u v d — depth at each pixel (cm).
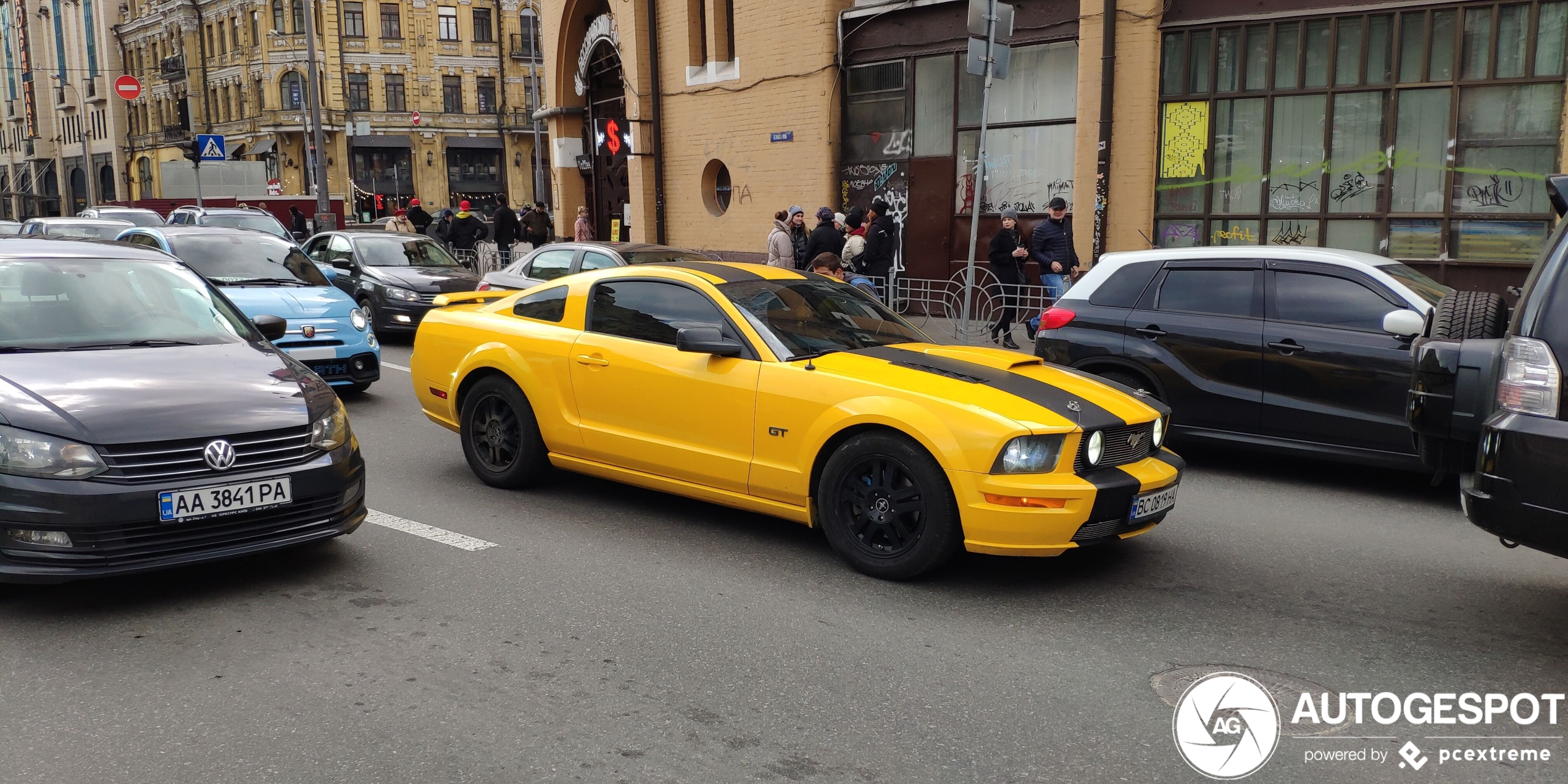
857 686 402
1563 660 435
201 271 1034
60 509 436
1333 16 1171
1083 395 529
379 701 384
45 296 561
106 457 446
